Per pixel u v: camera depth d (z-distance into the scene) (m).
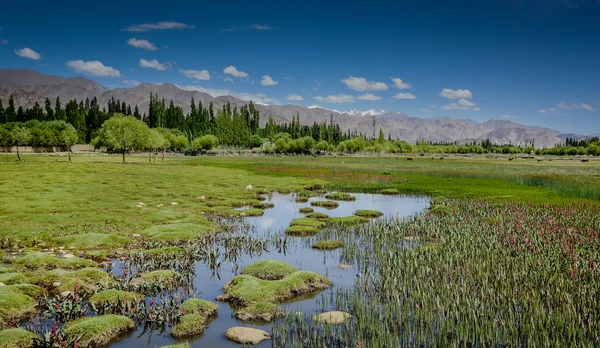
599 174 65.31
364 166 84.88
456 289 12.16
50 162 67.44
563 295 11.51
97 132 142.12
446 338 9.52
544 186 46.62
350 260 16.88
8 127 124.81
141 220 23.89
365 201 36.97
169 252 17.17
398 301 11.83
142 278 13.63
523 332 9.72
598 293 11.66
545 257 15.59
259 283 13.09
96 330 9.69
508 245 17.81
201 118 191.12
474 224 22.67
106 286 12.81
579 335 9.38
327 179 54.78
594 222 23.00
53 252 16.75
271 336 10.00
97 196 32.09
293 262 16.67
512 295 11.64
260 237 21.20
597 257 15.20
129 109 188.25
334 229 23.30
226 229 22.84
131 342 9.66
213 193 37.56
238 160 108.88
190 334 10.08
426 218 24.86
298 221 24.55
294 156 154.25
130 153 130.88
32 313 11.04
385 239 20.34
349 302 12.00
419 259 15.81
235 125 179.00
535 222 23.16
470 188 44.88
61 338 9.30
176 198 33.53
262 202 33.84
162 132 143.38
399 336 9.73
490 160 137.75
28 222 21.98
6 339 8.93
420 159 139.62
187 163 85.38
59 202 28.16
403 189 44.81
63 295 12.16
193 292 12.94
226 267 15.84
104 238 18.55
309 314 11.38
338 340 9.59
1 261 15.33
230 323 10.85
